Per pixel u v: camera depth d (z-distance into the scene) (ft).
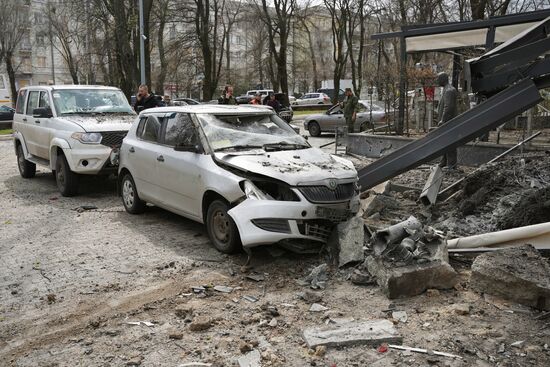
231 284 17.85
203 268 19.51
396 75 57.21
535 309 15.05
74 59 198.29
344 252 18.56
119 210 29.71
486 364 12.37
